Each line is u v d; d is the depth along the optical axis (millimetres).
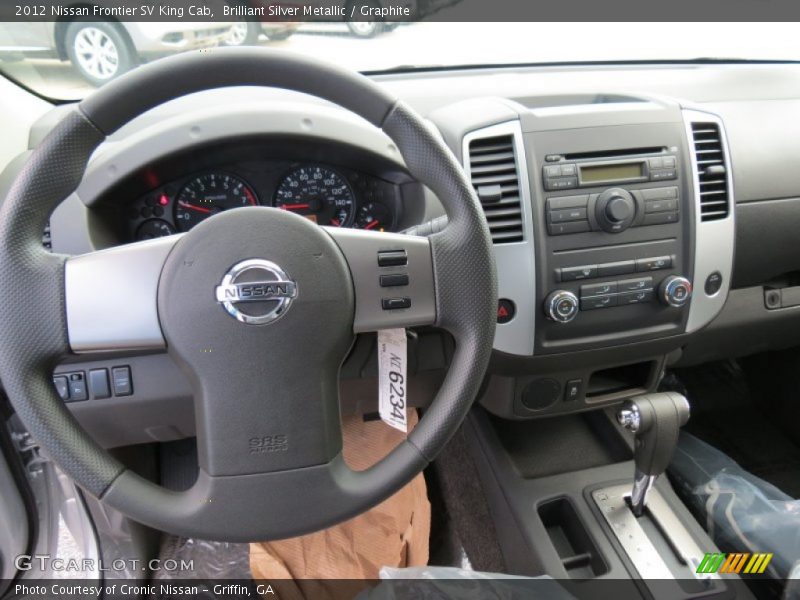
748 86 1375
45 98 1116
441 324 733
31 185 625
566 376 1145
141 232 990
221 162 953
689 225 1059
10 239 623
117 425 954
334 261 676
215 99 1061
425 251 714
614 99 1202
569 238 1002
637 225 1029
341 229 708
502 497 1226
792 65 1461
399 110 675
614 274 1031
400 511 1221
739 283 1354
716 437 1565
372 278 705
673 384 1688
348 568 1163
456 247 711
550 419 1406
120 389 901
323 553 1168
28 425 648
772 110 1310
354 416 1141
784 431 1567
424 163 695
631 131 1019
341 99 677
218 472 677
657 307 1079
